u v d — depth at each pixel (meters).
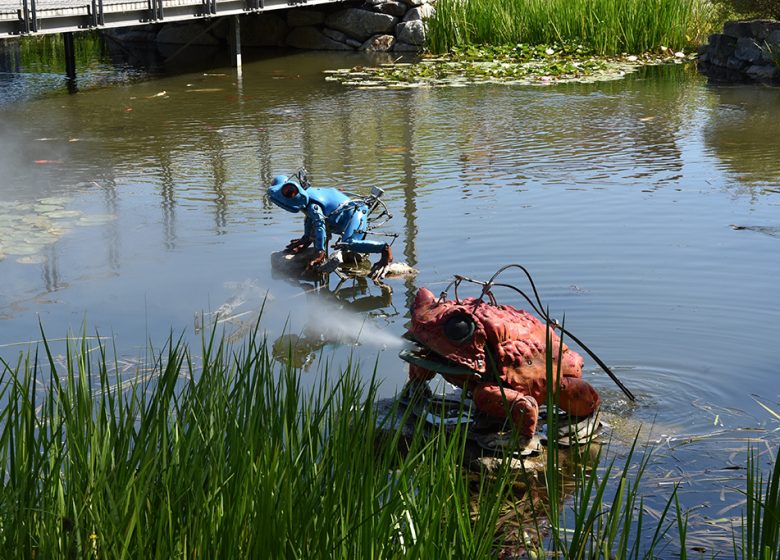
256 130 11.27
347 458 2.76
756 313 5.19
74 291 5.80
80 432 2.73
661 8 17.17
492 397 3.91
